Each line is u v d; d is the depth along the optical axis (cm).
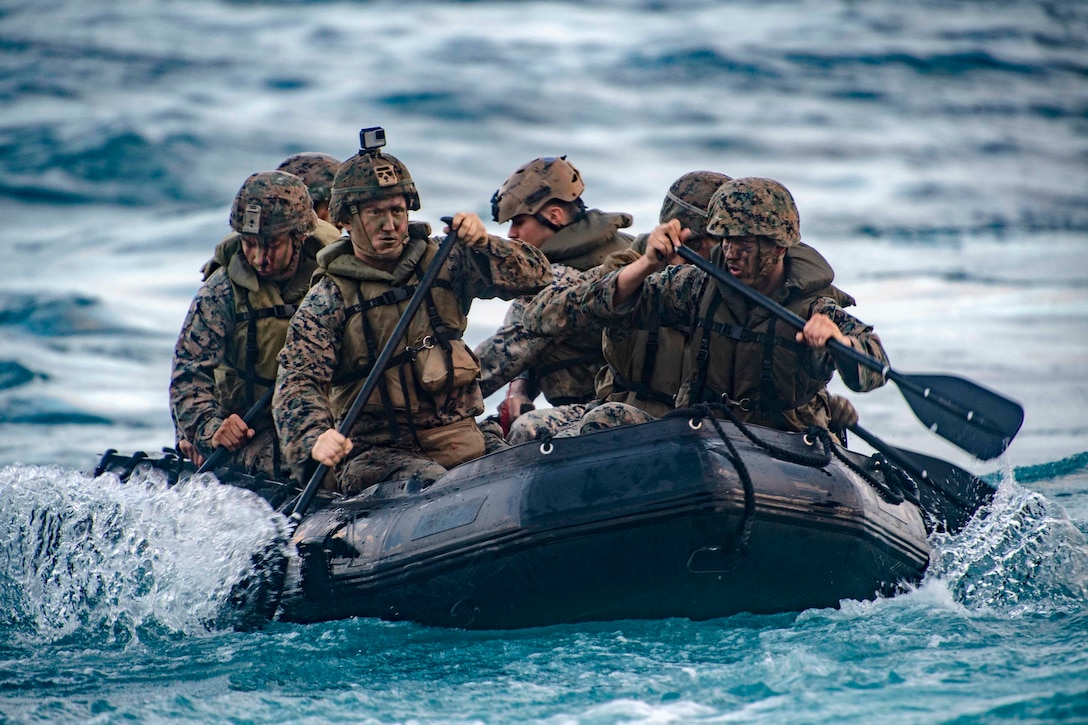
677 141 10994
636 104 12475
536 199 2420
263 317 2403
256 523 2005
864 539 1792
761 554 1731
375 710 1488
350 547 1905
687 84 13400
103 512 2156
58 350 5019
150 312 5669
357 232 2038
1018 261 6788
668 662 1602
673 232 1872
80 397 4353
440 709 1482
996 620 1747
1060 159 10850
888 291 6031
